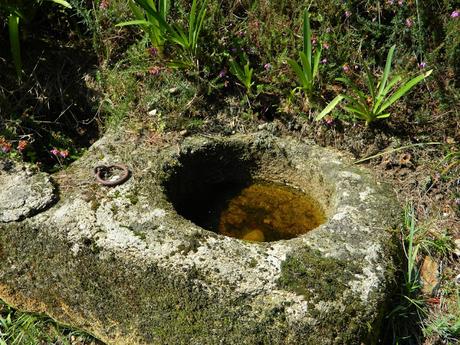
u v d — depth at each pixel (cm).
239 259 127
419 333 137
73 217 136
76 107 182
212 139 164
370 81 161
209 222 157
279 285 123
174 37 168
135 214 136
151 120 167
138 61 178
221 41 179
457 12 170
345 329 121
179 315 125
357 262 129
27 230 137
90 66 184
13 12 165
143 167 151
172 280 125
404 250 143
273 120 174
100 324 135
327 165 158
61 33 186
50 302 139
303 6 185
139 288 128
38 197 140
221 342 122
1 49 179
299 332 120
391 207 146
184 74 175
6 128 167
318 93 173
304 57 162
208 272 125
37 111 177
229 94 175
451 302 142
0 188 145
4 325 145
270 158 166
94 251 131
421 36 174
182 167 158
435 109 172
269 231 155
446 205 160
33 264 138
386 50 181
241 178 171
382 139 169
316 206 161
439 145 168
